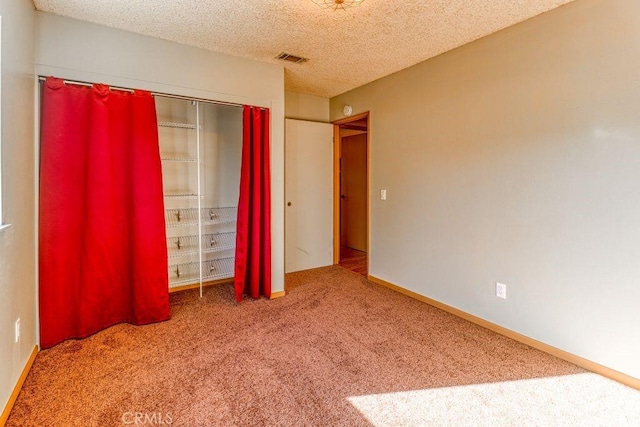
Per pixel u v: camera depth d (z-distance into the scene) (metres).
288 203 4.27
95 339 2.43
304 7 2.18
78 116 2.35
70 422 1.60
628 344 1.95
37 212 2.23
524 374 2.05
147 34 2.59
